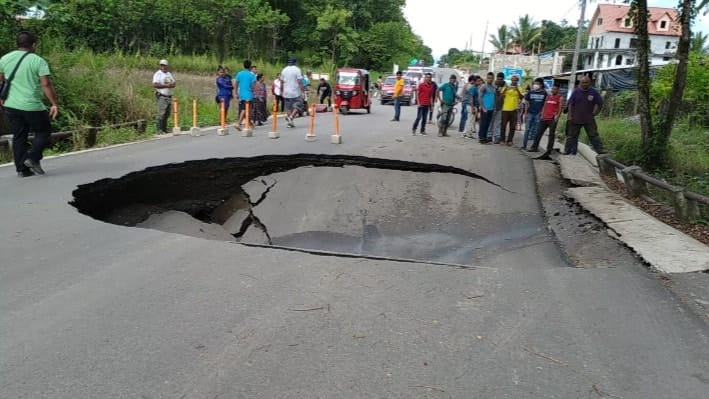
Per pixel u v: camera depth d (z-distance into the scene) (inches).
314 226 334.6
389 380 117.3
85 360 122.0
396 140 511.2
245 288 164.4
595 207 288.0
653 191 325.1
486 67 2817.4
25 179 300.2
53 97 293.9
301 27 2169.0
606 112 850.1
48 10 518.0
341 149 445.7
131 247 198.8
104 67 652.1
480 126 516.7
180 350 127.0
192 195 378.6
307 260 191.5
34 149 303.4
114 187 317.7
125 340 131.0
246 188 390.0
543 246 262.7
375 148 455.5
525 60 2169.0
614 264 207.3
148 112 581.3
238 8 1656.0
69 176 311.7
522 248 268.2
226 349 128.0
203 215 382.3
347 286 168.9
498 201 342.0
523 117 700.7
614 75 1010.7
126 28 1327.5
